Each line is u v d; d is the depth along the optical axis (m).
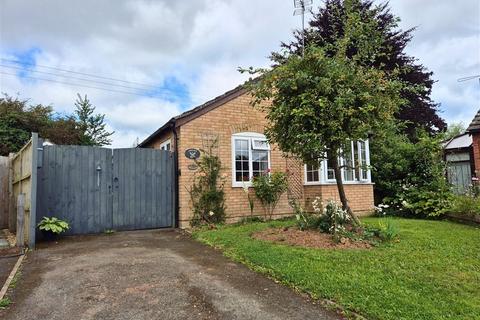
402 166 12.10
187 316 3.70
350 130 7.00
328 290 4.24
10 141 16.94
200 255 6.28
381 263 5.27
